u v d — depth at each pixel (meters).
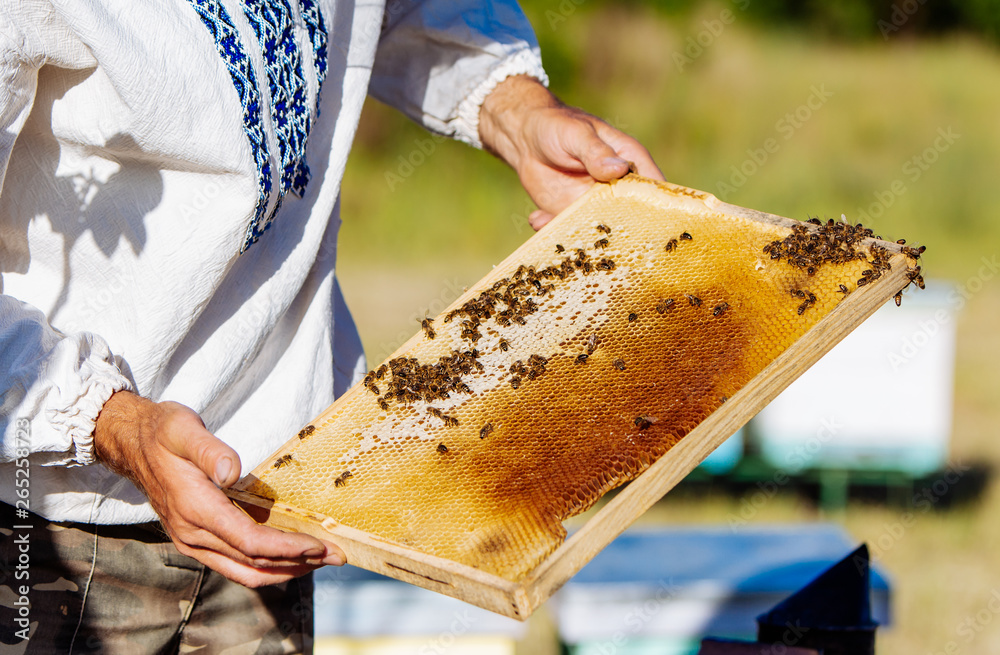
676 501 6.00
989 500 5.77
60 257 1.88
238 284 2.08
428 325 2.13
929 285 5.51
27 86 1.65
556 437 1.83
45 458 1.79
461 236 11.09
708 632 3.36
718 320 2.03
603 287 2.19
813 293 2.02
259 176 1.89
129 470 1.73
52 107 1.75
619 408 1.87
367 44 2.36
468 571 1.53
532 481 1.74
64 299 1.91
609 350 2.02
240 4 1.90
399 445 1.86
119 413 1.74
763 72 13.78
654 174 2.72
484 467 1.79
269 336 2.19
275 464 1.84
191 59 1.76
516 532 1.64
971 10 15.23
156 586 2.17
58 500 1.93
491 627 3.37
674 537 3.94
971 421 6.68
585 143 2.57
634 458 1.75
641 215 2.41
